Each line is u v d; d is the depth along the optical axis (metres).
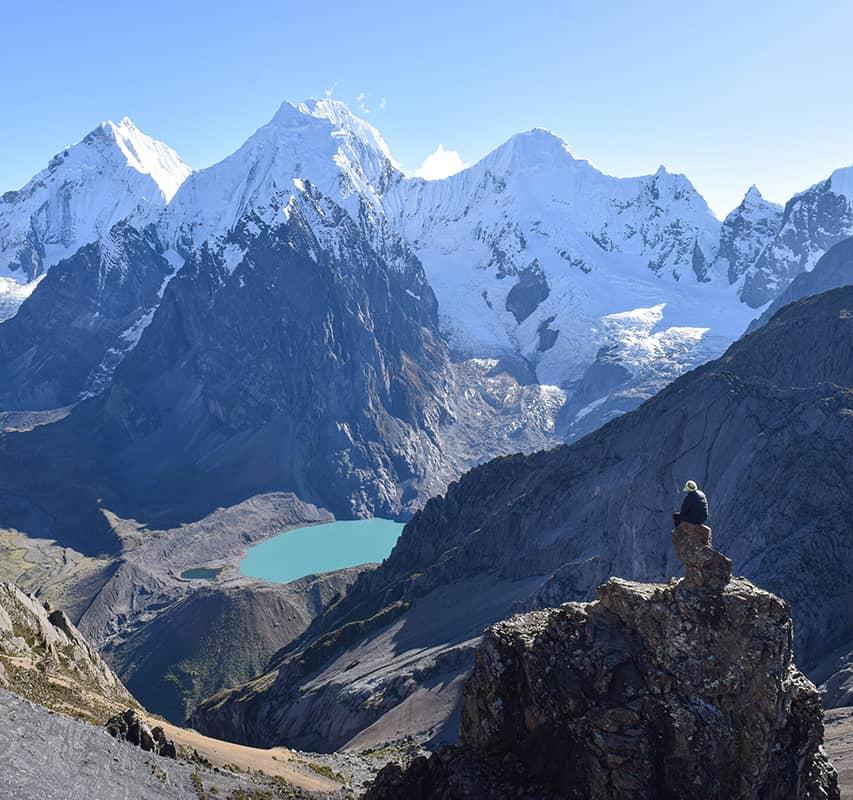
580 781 23.83
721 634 24.66
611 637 25.92
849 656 76.38
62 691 57.62
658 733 23.86
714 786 23.20
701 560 25.70
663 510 121.69
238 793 48.91
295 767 68.19
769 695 23.75
